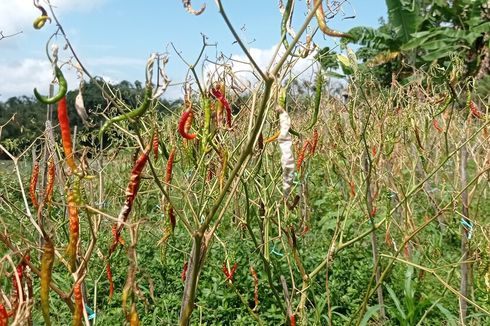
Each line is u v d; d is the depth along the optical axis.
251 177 3.43
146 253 5.61
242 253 5.30
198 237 2.44
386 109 5.00
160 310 4.83
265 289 5.06
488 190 6.96
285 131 2.12
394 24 16.03
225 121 3.87
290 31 2.39
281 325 4.71
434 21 17.08
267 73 2.09
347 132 6.17
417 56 16.42
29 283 2.21
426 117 5.23
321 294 5.00
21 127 4.74
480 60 15.34
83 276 2.14
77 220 2.14
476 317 4.62
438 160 6.53
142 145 2.29
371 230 3.73
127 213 2.27
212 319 4.91
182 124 2.71
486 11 16.80
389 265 3.65
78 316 2.13
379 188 5.18
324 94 5.85
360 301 5.20
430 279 5.24
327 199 7.84
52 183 2.86
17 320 1.88
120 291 5.25
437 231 6.24
